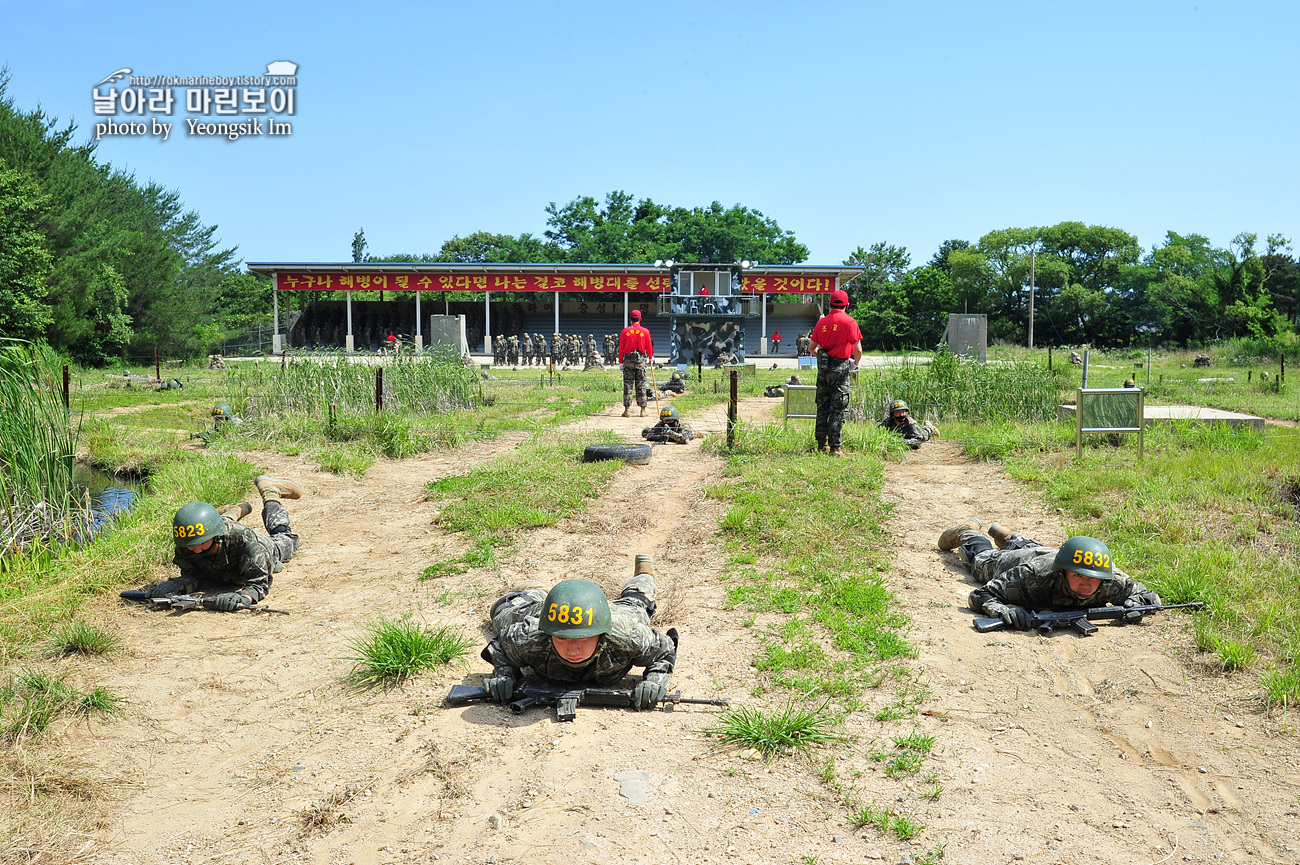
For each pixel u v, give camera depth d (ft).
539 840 12.41
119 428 53.26
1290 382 86.69
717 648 18.79
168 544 26.40
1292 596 20.16
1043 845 12.24
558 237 285.43
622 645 16.21
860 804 13.15
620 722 15.80
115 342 139.44
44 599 22.18
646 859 11.93
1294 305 222.48
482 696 16.74
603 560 25.03
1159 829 12.65
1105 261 247.09
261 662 19.06
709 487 31.76
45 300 123.24
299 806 13.53
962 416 51.01
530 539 26.94
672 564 24.71
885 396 51.93
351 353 63.87
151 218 170.19
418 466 41.63
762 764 14.28
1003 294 251.19
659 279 182.19
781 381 96.99
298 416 51.03
